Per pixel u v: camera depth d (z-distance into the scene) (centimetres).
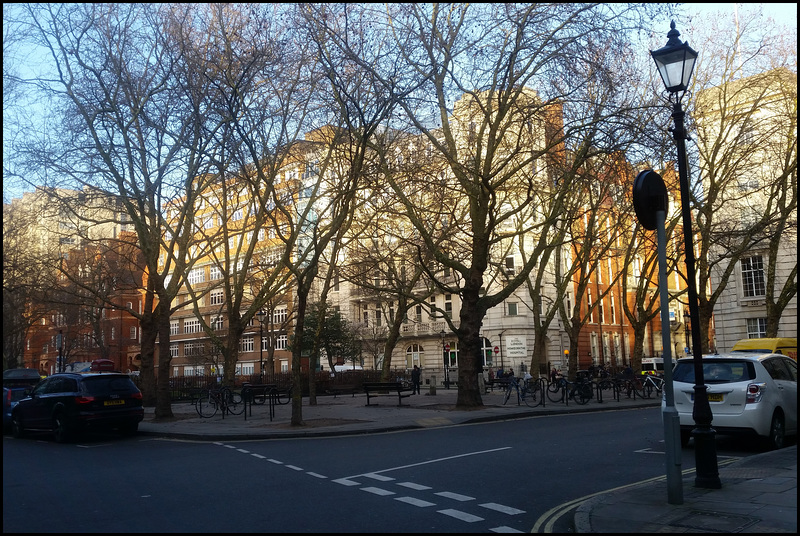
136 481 996
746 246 3144
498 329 5309
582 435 1498
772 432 1205
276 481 974
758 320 4369
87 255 3538
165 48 1925
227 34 1953
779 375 1281
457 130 2566
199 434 1670
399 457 1209
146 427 1911
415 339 5928
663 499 768
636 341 3425
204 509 784
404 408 2464
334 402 3025
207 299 6912
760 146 3072
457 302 5638
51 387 1761
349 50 1734
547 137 2248
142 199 2189
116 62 2014
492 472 1023
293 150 2483
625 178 2475
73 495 888
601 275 6138
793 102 2912
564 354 5522
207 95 1950
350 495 862
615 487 901
